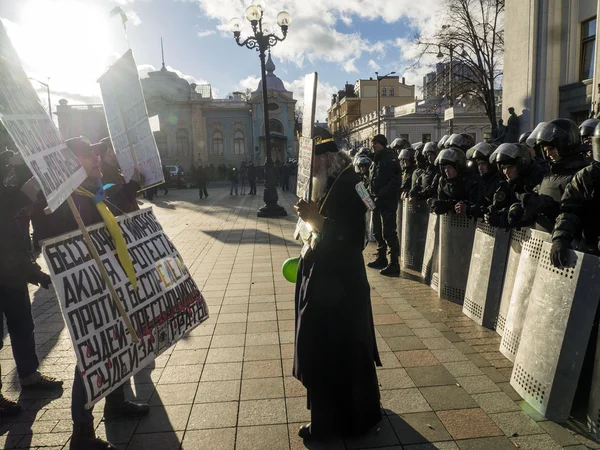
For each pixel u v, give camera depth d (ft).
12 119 6.21
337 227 8.70
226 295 18.69
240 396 10.66
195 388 11.09
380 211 21.70
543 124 11.08
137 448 8.88
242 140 184.85
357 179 8.88
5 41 6.78
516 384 10.48
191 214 52.03
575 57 58.34
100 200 8.91
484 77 84.33
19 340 11.10
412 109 150.41
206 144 182.60
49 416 10.19
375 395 9.05
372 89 260.01
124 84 10.05
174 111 179.11
